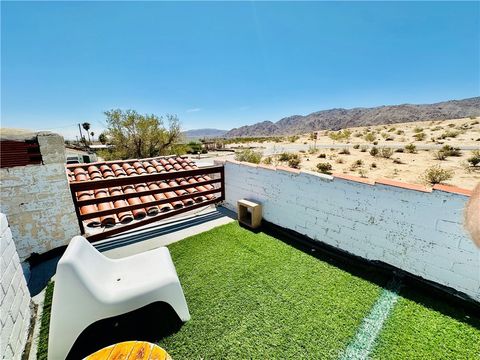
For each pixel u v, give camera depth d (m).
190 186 4.79
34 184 3.05
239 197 4.88
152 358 1.37
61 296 1.69
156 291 1.99
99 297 1.80
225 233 4.03
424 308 2.24
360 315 2.18
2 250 1.87
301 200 3.59
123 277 2.19
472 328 2.01
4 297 1.75
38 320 2.21
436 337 1.93
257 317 2.18
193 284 2.67
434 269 2.38
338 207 3.12
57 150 3.18
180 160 5.83
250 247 3.52
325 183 3.21
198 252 3.39
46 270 3.04
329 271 2.88
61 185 3.28
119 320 2.18
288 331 2.03
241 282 2.69
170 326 2.10
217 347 1.89
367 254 2.91
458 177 9.62
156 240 3.83
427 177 9.46
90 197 4.01
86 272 1.84
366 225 2.86
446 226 2.23
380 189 2.65
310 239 3.58
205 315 2.22
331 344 1.89
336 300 2.38
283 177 3.81
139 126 12.47
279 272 2.87
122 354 1.39
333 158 16.81
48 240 3.26
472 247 2.11
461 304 2.25
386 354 1.80
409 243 2.52
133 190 4.47
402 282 2.61
